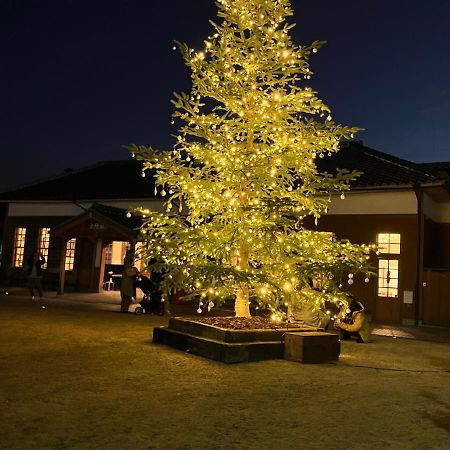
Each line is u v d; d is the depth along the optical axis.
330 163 19.91
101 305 17.86
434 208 19.23
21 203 25.89
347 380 7.67
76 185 26.14
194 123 10.14
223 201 10.03
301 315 13.28
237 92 10.14
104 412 5.62
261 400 6.37
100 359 8.37
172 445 4.74
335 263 9.57
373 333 14.22
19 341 9.62
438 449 4.90
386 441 5.07
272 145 10.34
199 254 10.28
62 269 20.80
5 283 25.34
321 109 10.09
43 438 4.77
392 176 17.44
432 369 9.07
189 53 10.09
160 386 6.84
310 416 5.79
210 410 5.87
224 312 16.66
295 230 11.64
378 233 17.27
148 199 22.31
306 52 9.90
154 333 10.30
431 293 16.61
